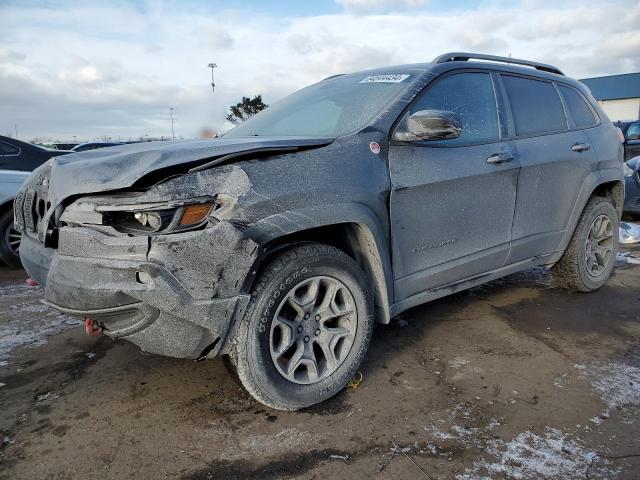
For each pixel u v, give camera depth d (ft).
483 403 8.36
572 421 7.80
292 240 8.03
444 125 8.62
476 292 14.23
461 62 10.87
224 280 6.88
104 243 6.72
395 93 9.73
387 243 8.85
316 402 8.14
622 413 8.01
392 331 11.42
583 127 13.47
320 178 7.86
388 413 8.07
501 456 6.98
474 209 10.28
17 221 9.42
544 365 9.73
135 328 6.97
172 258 6.56
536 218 11.86
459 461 6.89
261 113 12.39
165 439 7.42
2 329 11.85
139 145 9.06
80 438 7.46
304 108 11.04
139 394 8.70
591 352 10.31
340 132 9.29
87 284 6.78
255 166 7.38
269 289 7.39
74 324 12.14
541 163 11.64
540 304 13.23
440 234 9.75
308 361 8.04
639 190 23.62
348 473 6.67
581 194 12.94
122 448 7.22
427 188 9.32
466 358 10.05
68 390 8.89
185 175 6.89
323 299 8.23
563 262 13.57
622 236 20.43
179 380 9.18
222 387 8.92
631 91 132.46
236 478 6.60
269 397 7.68
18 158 26.12
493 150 10.67
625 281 15.30
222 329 7.01
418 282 9.55
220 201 7.01
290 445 7.26
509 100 11.59
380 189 8.58
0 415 8.12
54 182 7.81
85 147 48.70
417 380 9.16
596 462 6.82
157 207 6.62
